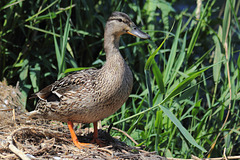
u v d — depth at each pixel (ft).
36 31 33.78
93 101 24.13
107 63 24.39
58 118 25.72
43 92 25.90
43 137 25.57
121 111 32.32
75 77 24.98
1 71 33.91
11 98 30.17
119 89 24.11
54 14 30.83
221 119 29.63
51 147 23.93
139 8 35.94
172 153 28.73
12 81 34.09
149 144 29.04
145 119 33.37
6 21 32.76
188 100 30.35
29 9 34.17
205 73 36.32
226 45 30.55
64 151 24.09
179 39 35.12
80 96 24.26
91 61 36.55
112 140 26.96
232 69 31.04
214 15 45.16
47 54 33.83
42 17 31.17
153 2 36.99
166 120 29.86
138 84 35.45
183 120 34.24
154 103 27.99
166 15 36.60
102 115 24.88
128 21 25.29
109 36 25.03
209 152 28.89
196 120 32.35
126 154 24.02
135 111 30.40
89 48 36.47
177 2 44.06
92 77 24.41
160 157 24.18
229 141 29.66
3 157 21.97
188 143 29.17
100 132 27.84
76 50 36.47
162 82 26.71
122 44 34.09
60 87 25.07
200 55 36.52
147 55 35.22
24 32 32.76
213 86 36.04
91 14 35.12
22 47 33.81
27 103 33.83
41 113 26.27
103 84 23.94
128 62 35.17
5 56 34.37
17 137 24.40
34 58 34.58
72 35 35.04
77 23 34.40
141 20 35.60
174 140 29.48
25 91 31.78
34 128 25.11
